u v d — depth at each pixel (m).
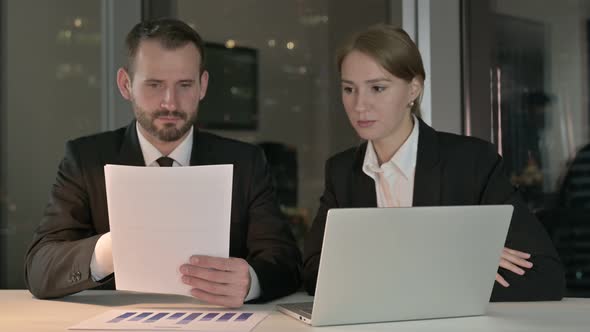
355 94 1.93
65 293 1.75
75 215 2.09
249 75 3.24
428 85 3.13
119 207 1.51
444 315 1.47
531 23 3.11
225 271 1.56
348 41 1.94
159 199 1.49
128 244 1.51
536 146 3.12
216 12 3.25
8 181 3.33
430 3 3.12
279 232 2.11
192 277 1.51
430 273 1.43
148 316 1.49
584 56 3.04
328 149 3.20
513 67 3.13
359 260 1.37
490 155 2.10
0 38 3.30
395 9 3.16
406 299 1.43
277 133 3.24
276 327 1.37
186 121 2.00
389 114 1.92
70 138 3.31
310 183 3.22
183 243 1.50
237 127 3.25
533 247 1.87
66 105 3.31
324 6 3.21
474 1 3.14
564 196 3.09
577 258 3.08
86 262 1.71
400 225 1.38
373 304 1.41
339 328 1.37
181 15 3.26
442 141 2.12
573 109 3.06
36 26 3.30
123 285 1.54
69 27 3.30
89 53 3.29
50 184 3.32
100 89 3.29
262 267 1.80
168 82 1.96
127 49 2.03
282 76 3.24
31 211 3.33
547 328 1.35
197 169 1.48
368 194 2.12
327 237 1.34
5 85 3.32
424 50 3.13
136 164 2.11
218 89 3.25
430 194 2.05
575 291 3.10
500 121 3.14
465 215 1.42
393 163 2.07
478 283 1.47
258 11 3.24
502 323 1.41
